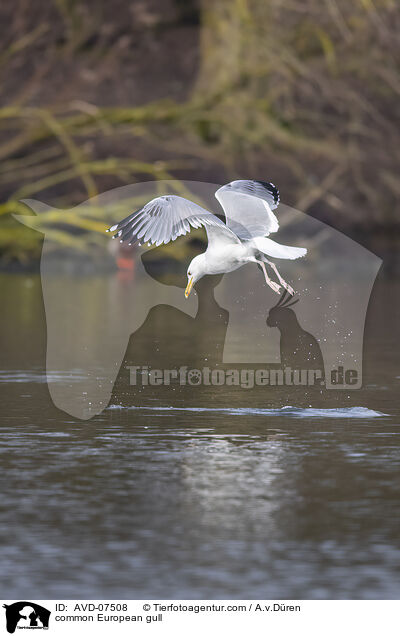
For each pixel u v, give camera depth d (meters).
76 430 9.61
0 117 29.75
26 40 30.62
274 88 30.00
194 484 7.71
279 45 29.56
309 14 29.31
